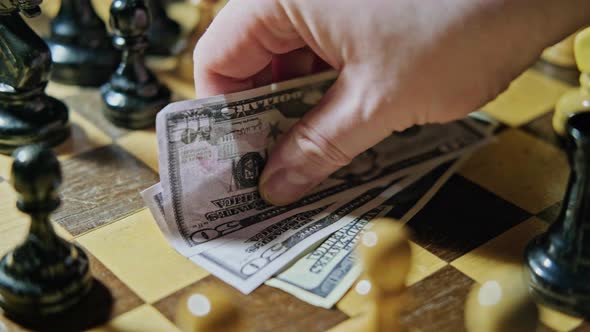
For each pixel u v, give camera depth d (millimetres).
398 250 438
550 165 600
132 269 509
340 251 520
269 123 559
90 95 665
